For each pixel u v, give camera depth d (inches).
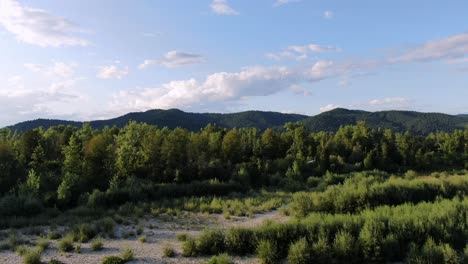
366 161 2805.1
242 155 2741.1
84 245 737.6
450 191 1045.2
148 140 2075.5
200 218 1121.4
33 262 595.5
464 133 3791.8
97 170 1737.2
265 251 573.0
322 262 542.3
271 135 2938.0
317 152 2797.7
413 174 2534.5
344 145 3171.8
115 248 715.4
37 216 1079.6
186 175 1945.1
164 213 1210.6
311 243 591.2
